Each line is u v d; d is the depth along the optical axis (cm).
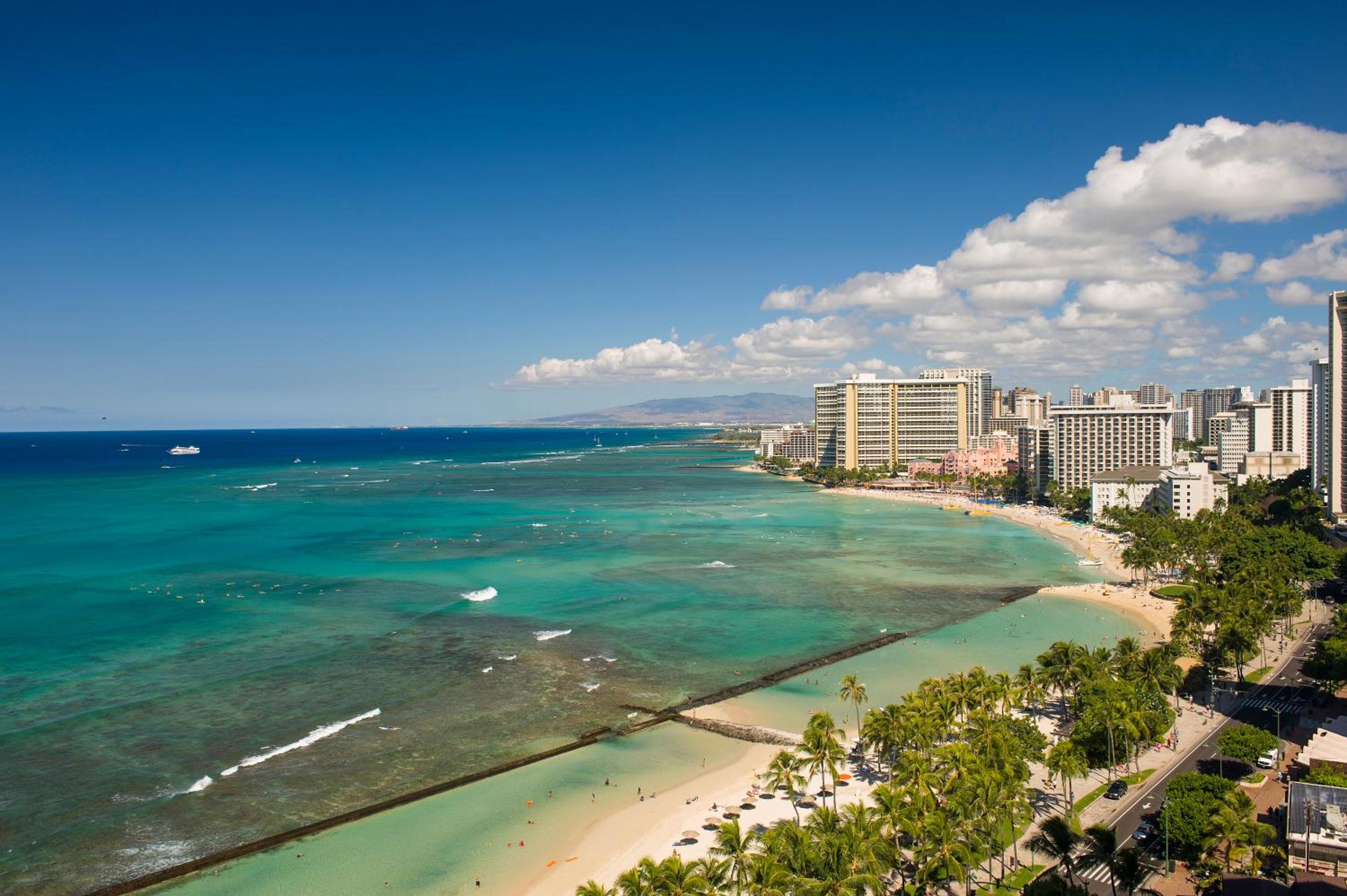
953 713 9662
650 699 11900
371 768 9625
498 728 10825
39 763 9550
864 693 10625
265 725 10731
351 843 8075
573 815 8625
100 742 10125
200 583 18688
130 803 8706
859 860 6406
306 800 8862
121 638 14338
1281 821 7888
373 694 11894
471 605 17100
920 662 13700
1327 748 8700
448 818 8550
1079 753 8656
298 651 13750
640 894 6138
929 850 6756
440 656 13650
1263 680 12425
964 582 19975
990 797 7056
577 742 10400
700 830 8269
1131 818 8238
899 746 9050
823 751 8638
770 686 12494
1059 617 16662
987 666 13488
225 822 8375
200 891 7294
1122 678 10950
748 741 10506
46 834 8094
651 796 9062
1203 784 7844
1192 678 11975
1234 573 18038
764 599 17975
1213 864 7038
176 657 13375
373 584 18962
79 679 12269
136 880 7369
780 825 7044
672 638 14912
